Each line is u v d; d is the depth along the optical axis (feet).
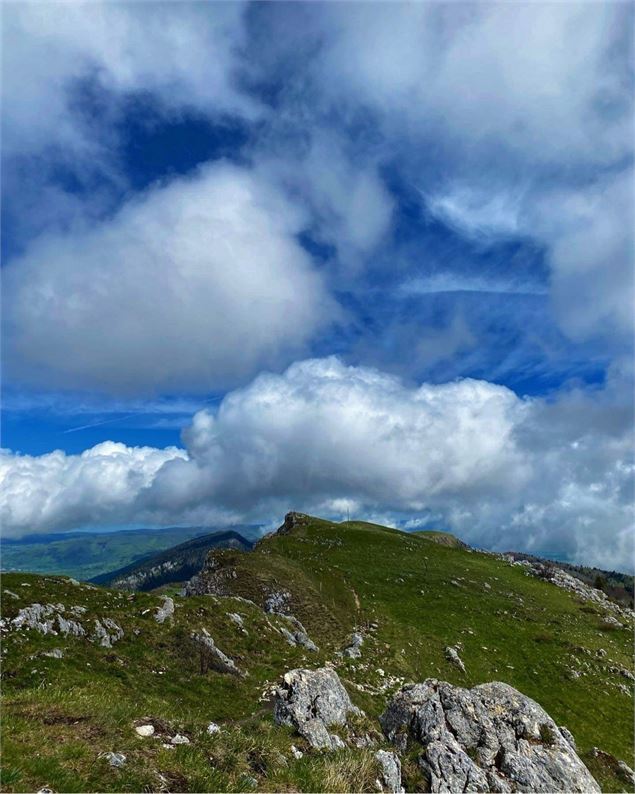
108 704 50.96
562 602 292.20
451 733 69.41
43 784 33.09
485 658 196.95
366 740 69.26
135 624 122.21
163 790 36.76
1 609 108.58
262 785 42.65
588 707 175.63
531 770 64.13
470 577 301.02
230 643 133.80
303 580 250.37
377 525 475.72
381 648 178.50
